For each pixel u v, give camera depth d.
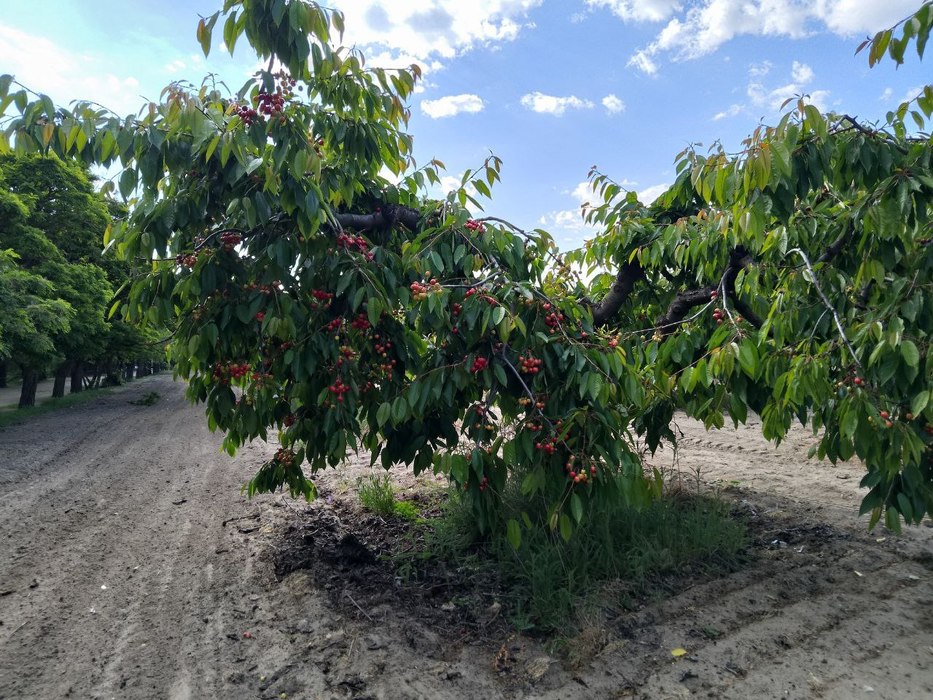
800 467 6.54
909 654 2.75
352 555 3.87
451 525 4.14
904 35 2.10
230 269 2.99
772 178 2.45
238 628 3.12
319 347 2.91
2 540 4.66
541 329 2.84
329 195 3.06
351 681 2.62
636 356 3.33
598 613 3.09
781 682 2.57
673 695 2.51
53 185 13.95
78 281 13.73
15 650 2.95
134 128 2.56
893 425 2.16
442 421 3.25
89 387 26.42
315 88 3.12
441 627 3.08
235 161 2.74
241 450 8.82
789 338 2.99
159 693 2.57
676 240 3.73
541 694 2.54
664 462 6.95
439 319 2.73
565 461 2.69
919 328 2.39
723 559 3.83
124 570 4.00
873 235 2.58
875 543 4.13
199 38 2.70
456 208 3.32
